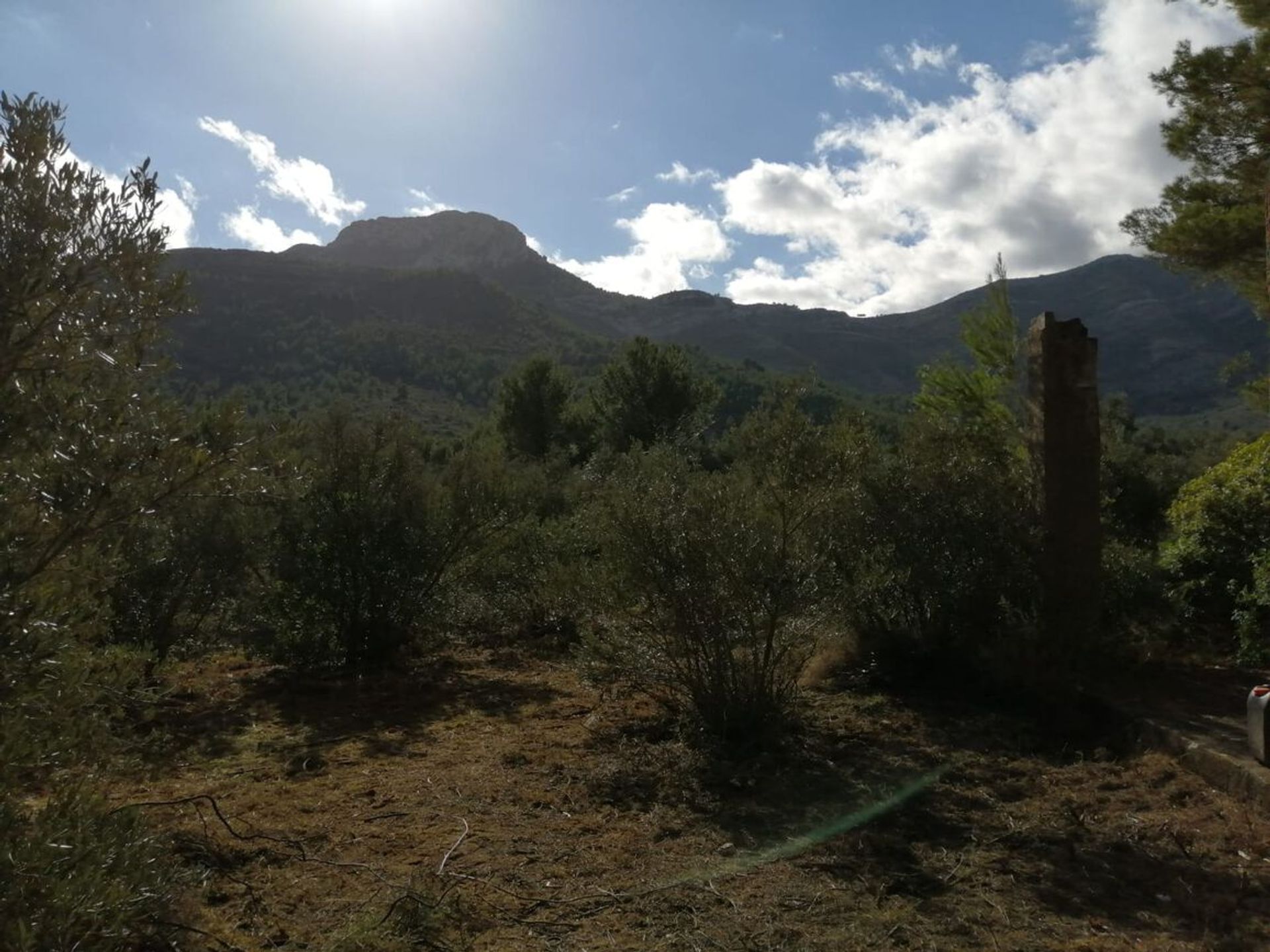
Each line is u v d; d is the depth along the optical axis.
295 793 5.39
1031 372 7.85
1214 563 8.74
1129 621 8.03
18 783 2.66
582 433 34.09
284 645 8.62
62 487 2.60
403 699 7.77
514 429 34.25
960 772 5.64
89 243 2.72
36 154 2.65
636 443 14.43
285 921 3.84
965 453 8.07
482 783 5.56
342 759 6.07
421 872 4.30
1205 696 6.82
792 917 3.90
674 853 4.55
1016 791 5.33
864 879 4.25
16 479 2.54
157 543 7.53
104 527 2.70
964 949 3.64
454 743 6.43
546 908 3.99
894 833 4.76
